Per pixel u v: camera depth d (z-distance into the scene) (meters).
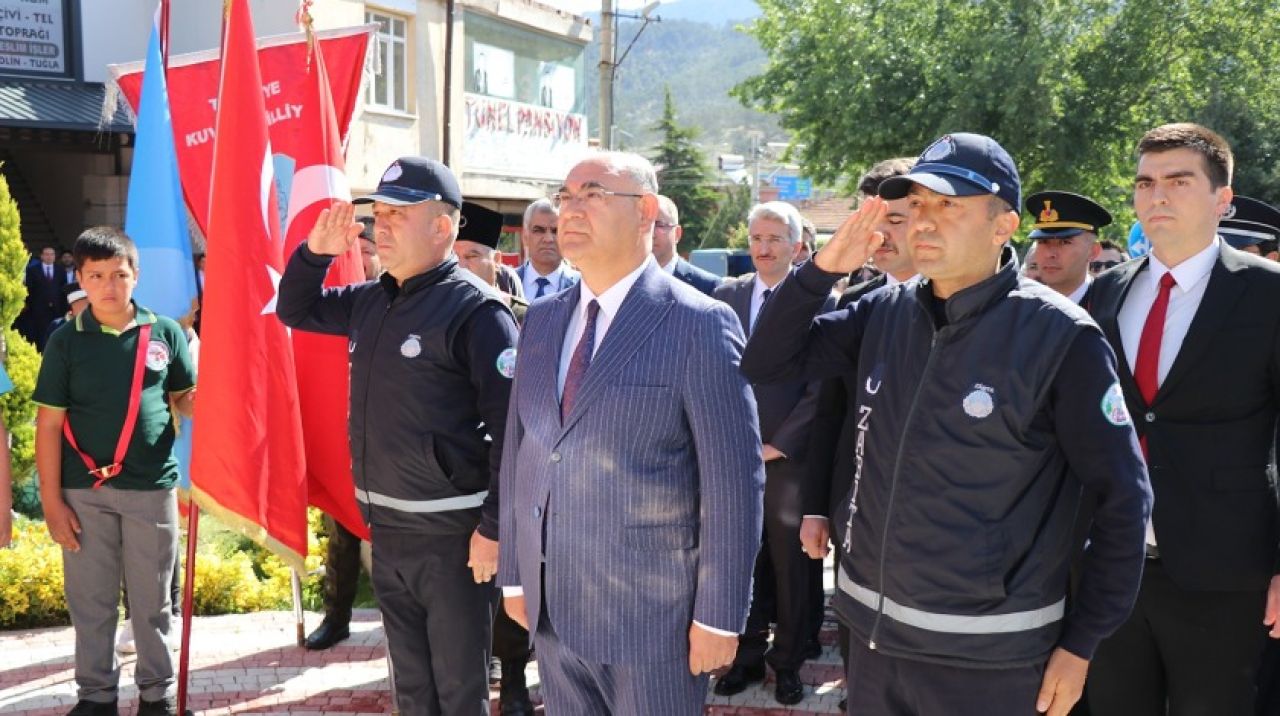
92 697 4.64
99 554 4.60
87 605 4.61
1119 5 22.05
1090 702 3.60
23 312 14.49
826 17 22.16
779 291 2.93
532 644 3.22
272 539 4.45
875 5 22.22
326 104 4.98
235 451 4.36
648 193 3.06
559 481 3.03
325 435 4.96
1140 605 3.44
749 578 2.99
